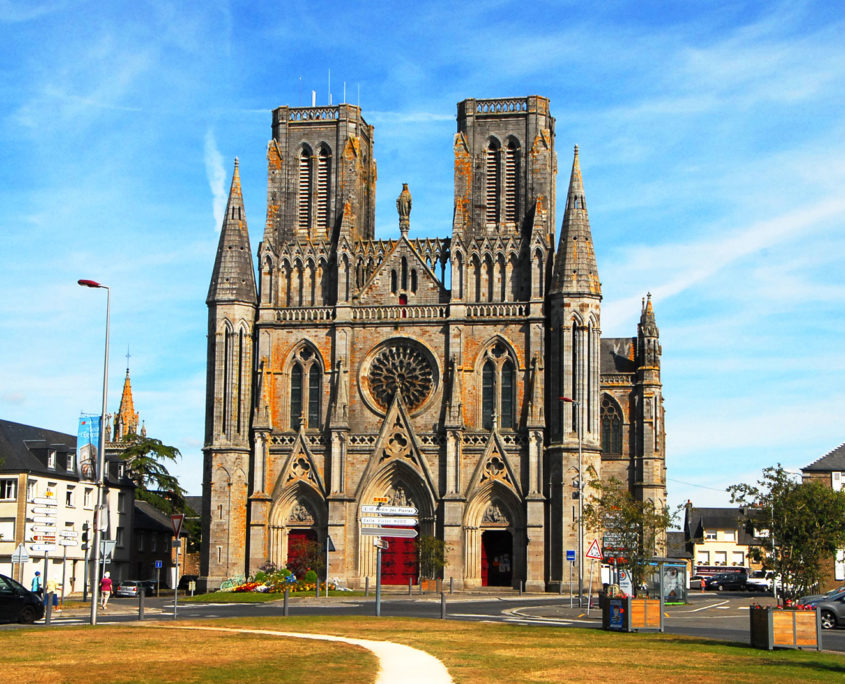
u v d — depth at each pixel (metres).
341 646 46.12
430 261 119.56
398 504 115.00
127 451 144.75
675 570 91.06
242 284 118.81
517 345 114.81
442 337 116.56
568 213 115.38
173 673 37.31
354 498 114.88
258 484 116.12
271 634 51.88
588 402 111.75
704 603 95.12
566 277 113.25
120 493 134.12
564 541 109.06
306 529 116.44
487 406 115.00
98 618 69.81
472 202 119.88
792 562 71.25
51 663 40.00
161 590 129.25
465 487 113.62
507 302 115.50
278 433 117.44
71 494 122.06
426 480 113.62
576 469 110.06
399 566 115.00
